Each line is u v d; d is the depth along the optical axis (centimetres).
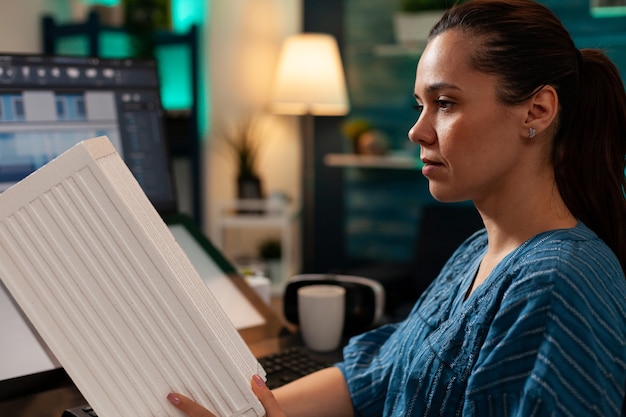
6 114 130
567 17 377
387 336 115
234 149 390
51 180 70
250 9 402
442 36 84
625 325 77
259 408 73
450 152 82
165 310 71
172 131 348
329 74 391
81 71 140
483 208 88
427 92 84
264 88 418
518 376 75
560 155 88
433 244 293
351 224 449
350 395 107
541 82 81
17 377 109
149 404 72
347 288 147
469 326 84
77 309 72
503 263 83
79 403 108
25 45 256
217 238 387
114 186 70
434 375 86
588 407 72
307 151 415
